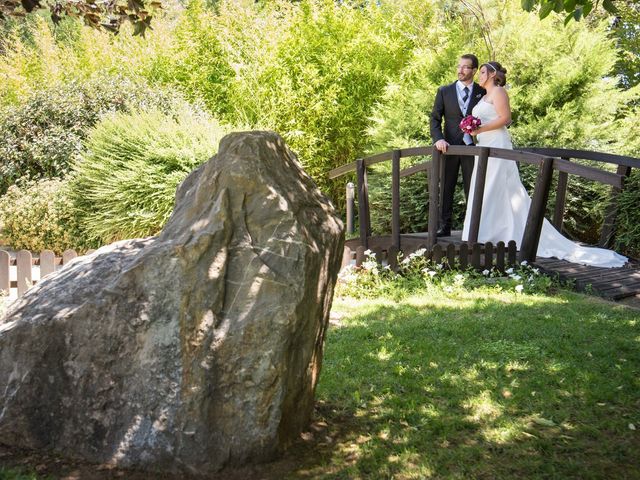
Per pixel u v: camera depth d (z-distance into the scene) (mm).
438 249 7719
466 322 5535
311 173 15227
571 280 7250
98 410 3078
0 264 7328
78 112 13383
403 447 3264
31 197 11438
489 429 3471
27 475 2916
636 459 3139
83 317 3094
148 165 10539
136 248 3629
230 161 3141
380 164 12281
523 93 12219
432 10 15297
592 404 3779
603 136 11758
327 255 3234
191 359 2943
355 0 16578
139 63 16422
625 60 17000
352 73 15141
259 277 2980
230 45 15172
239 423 2961
